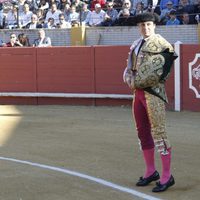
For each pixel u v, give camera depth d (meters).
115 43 28.69
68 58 25.39
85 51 24.92
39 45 28.47
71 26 30.62
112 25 29.08
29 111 23.52
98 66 24.62
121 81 24.03
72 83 25.38
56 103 26.03
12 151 14.59
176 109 22.16
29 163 12.93
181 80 21.97
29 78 26.44
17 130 18.23
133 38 28.02
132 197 9.67
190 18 26.80
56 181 11.02
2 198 9.81
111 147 14.69
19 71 26.64
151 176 10.46
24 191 10.27
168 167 10.05
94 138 16.20
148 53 9.69
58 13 31.52
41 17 32.47
